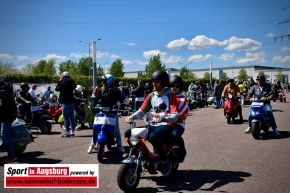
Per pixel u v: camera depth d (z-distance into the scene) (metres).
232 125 10.93
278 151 6.77
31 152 6.99
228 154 6.55
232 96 11.30
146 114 4.95
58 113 12.36
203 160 6.07
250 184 4.64
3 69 55.56
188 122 11.92
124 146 7.61
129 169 4.37
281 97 22.73
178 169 5.48
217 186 4.58
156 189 4.49
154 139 4.49
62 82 8.98
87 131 10.27
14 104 6.09
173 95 4.78
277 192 4.30
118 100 6.55
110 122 6.16
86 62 56.75
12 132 6.54
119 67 53.19
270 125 8.71
